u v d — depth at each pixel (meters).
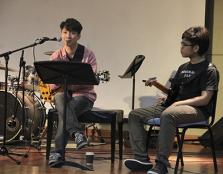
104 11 6.21
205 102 3.46
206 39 3.61
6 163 3.84
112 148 4.08
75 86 4.11
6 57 4.11
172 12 5.95
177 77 3.77
